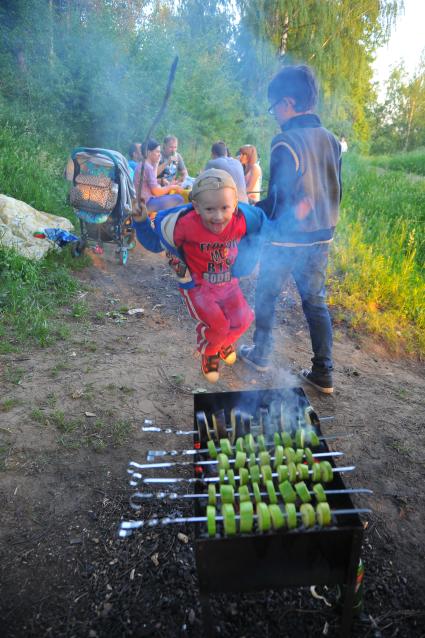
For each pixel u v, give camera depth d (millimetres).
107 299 5988
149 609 2373
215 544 1843
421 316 5781
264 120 19297
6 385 4027
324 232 3598
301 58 20078
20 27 13000
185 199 2699
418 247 8602
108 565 2586
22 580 2500
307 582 2008
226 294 2596
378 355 5070
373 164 24719
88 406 3818
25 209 7559
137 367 4445
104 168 6465
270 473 2215
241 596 2426
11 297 5469
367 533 2822
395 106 51438
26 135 10836
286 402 2770
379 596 2463
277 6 18938
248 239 2641
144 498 2992
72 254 6996
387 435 3693
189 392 4109
